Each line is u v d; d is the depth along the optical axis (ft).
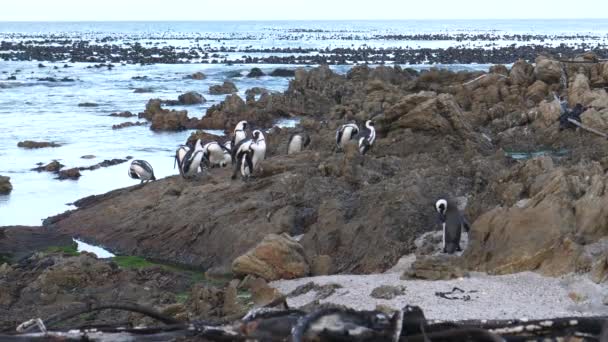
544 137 87.81
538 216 44.34
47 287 48.01
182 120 127.44
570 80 109.81
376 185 60.90
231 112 131.64
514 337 18.83
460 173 64.08
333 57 294.66
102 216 68.28
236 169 73.82
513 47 341.00
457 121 82.43
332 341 17.47
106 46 397.80
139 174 78.59
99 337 18.78
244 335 18.45
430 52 318.86
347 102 119.44
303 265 47.55
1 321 42.11
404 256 51.29
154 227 64.18
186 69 246.68
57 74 228.43
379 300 39.60
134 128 126.93
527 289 40.06
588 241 43.91
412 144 81.10
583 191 48.11
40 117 138.21
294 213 59.82
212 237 60.49
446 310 36.83
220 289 44.29
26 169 93.40
